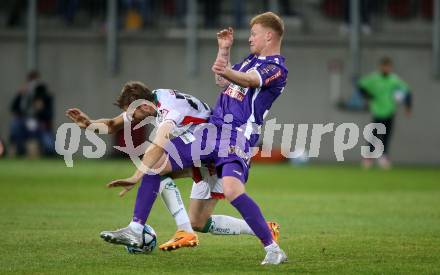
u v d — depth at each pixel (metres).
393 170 65.88
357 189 49.03
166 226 31.84
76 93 78.12
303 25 81.50
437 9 75.56
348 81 77.44
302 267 23.05
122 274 21.83
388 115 66.56
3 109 77.81
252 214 23.05
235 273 22.09
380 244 27.42
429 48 76.94
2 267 22.73
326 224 32.84
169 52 78.06
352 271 22.52
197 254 25.27
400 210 38.19
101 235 23.64
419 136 77.00
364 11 79.88
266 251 23.42
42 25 82.06
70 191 45.25
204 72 77.81
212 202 24.86
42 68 78.06
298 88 77.69
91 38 77.81
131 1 81.75
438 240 28.41
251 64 24.11
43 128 72.50
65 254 24.92
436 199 43.47
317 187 50.09
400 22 82.62
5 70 77.88
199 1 83.50
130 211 36.56
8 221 32.50
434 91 76.88
